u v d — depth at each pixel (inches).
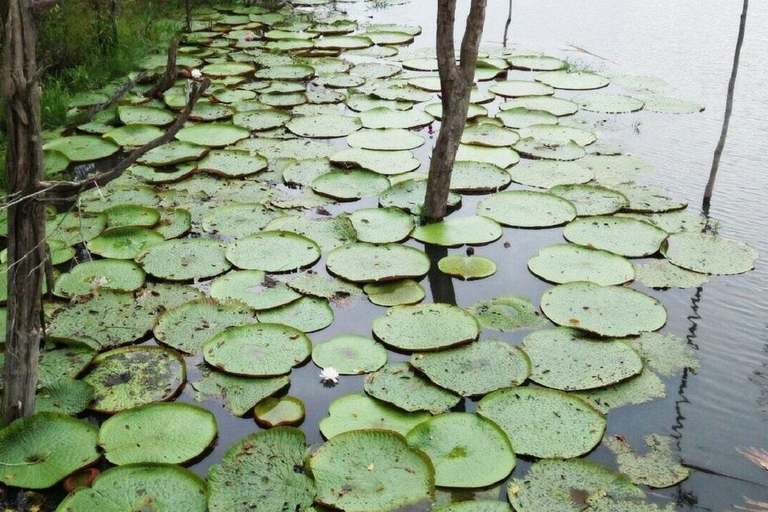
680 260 181.3
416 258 176.9
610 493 112.3
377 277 168.6
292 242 182.7
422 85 319.0
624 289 166.2
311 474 111.3
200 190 213.2
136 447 117.3
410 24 446.9
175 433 120.8
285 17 446.9
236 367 137.3
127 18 360.2
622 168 237.0
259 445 118.6
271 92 303.4
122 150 240.7
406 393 132.6
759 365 144.1
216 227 191.0
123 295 158.6
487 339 147.7
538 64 356.5
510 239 192.5
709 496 113.0
